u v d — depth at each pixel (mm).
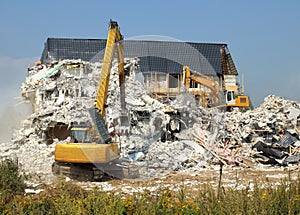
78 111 27922
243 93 53938
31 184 17547
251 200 10055
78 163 20172
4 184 15234
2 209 10812
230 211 9602
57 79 35625
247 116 30125
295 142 27828
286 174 23000
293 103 32531
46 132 30641
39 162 24891
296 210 9891
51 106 32562
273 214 9633
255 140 27891
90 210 10039
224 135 28547
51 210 10492
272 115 28703
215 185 18719
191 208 10211
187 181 20125
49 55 55531
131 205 10195
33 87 36500
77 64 35219
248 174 22922
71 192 13789
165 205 10141
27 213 10461
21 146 29531
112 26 23484
